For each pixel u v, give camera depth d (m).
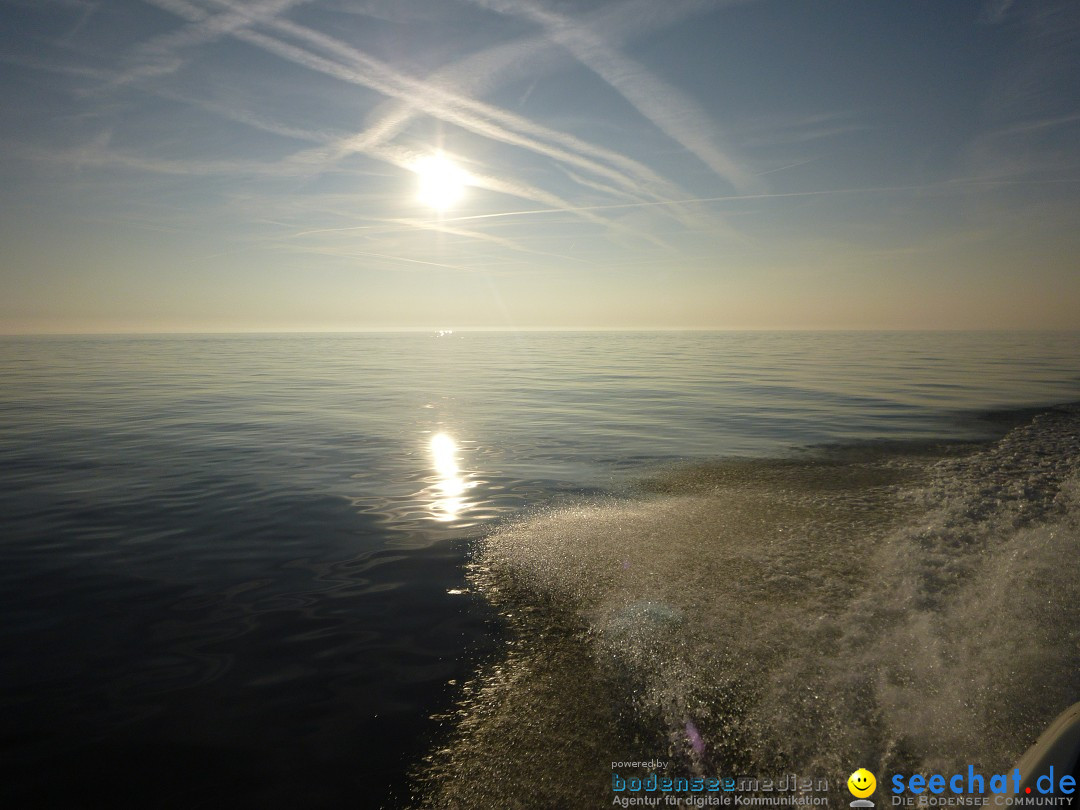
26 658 4.07
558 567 5.60
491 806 2.68
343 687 3.70
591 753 3.01
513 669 3.86
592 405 18.92
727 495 8.17
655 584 5.03
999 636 3.53
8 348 75.19
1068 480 7.94
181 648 4.21
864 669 3.45
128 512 7.69
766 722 3.11
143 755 3.06
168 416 16.55
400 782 2.86
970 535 5.79
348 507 7.94
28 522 7.26
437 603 4.95
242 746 3.14
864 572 5.03
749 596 4.66
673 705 3.34
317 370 36.72
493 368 38.53
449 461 10.85
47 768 2.97
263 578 5.55
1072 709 2.59
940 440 12.25
